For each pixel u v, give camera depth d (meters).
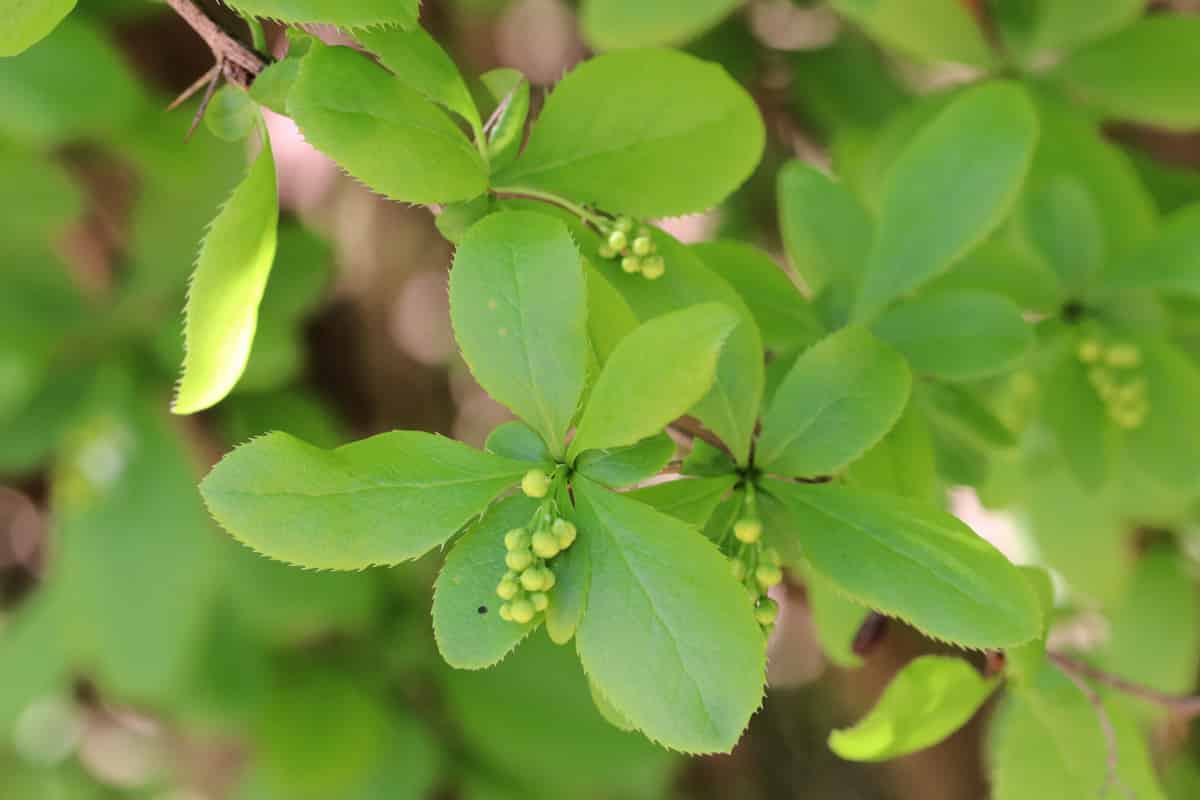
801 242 0.66
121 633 0.91
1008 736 0.64
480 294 0.58
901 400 0.60
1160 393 0.68
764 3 1.01
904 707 0.61
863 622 0.65
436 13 1.09
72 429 0.90
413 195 0.58
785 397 0.60
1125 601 0.91
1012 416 0.71
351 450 0.57
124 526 0.92
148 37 0.96
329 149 0.57
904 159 0.64
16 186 0.85
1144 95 0.76
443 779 1.14
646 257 0.60
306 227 0.98
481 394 1.26
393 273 1.20
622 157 0.61
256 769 1.06
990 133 0.64
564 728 1.09
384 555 0.57
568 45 1.18
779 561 0.59
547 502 0.57
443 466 0.57
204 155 0.90
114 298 0.92
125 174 0.96
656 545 0.57
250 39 0.62
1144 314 0.68
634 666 0.56
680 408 0.56
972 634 0.57
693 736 0.56
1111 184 0.73
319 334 1.18
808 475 0.59
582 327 0.58
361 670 1.12
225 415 0.96
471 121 0.59
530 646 1.11
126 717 1.31
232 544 1.00
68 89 0.81
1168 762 1.06
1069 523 0.87
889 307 0.64
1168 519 0.87
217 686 1.06
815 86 0.98
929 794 1.13
